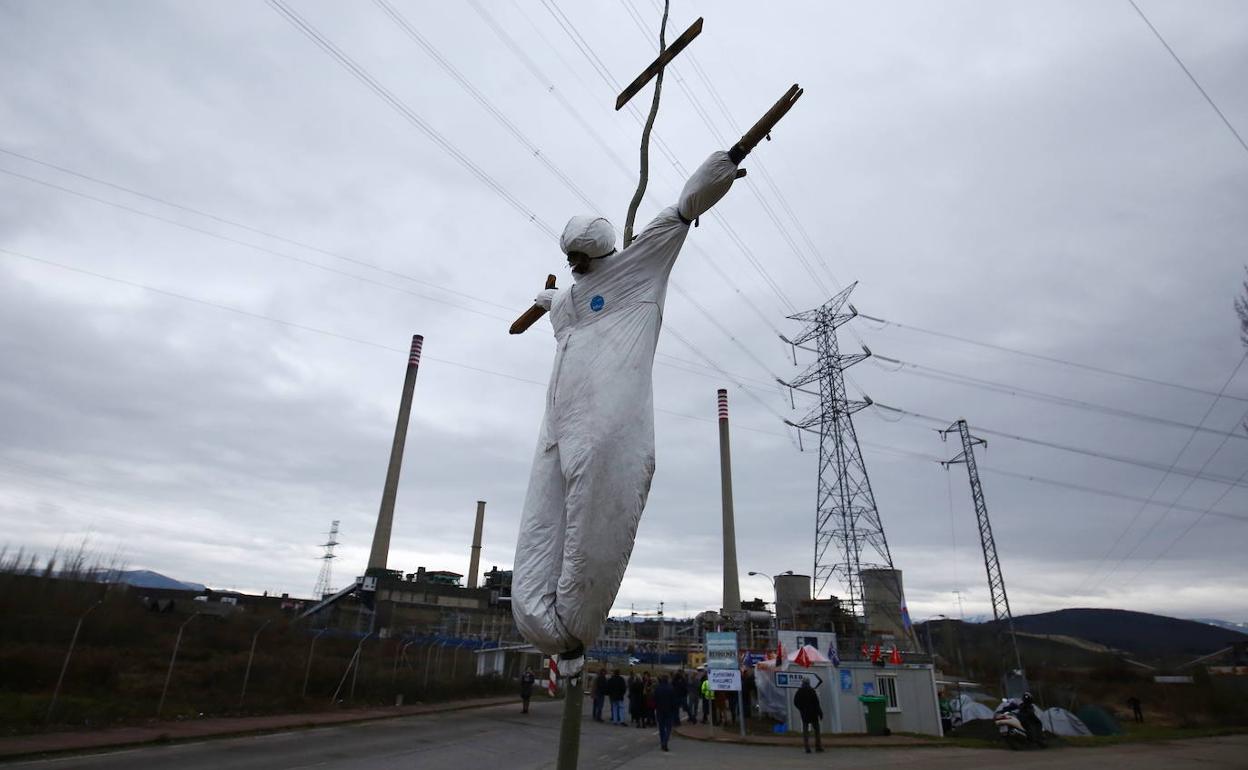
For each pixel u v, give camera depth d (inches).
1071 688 1862.7
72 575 970.1
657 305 123.0
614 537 105.6
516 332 161.2
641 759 613.6
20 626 850.8
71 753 477.4
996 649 2320.4
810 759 622.8
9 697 611.5
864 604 1678.2
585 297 123.9
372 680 980.6
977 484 2023.9
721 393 2714.1
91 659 725.3
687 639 2605.8
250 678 842.8
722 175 117.5
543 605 107.3
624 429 109.9
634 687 954.1
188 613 1165.1
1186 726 1240.2
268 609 1817.2
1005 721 773.9
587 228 123.3
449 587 2313.0
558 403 116.2
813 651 919.0
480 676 1359.5
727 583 2456.9
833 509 1758.1
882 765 571.5
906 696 925.8
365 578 2158.0
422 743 643.5
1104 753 705.6
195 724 641.6
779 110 116.8
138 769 438.0
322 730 692.7
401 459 2391.7
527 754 610.5
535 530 113.1
